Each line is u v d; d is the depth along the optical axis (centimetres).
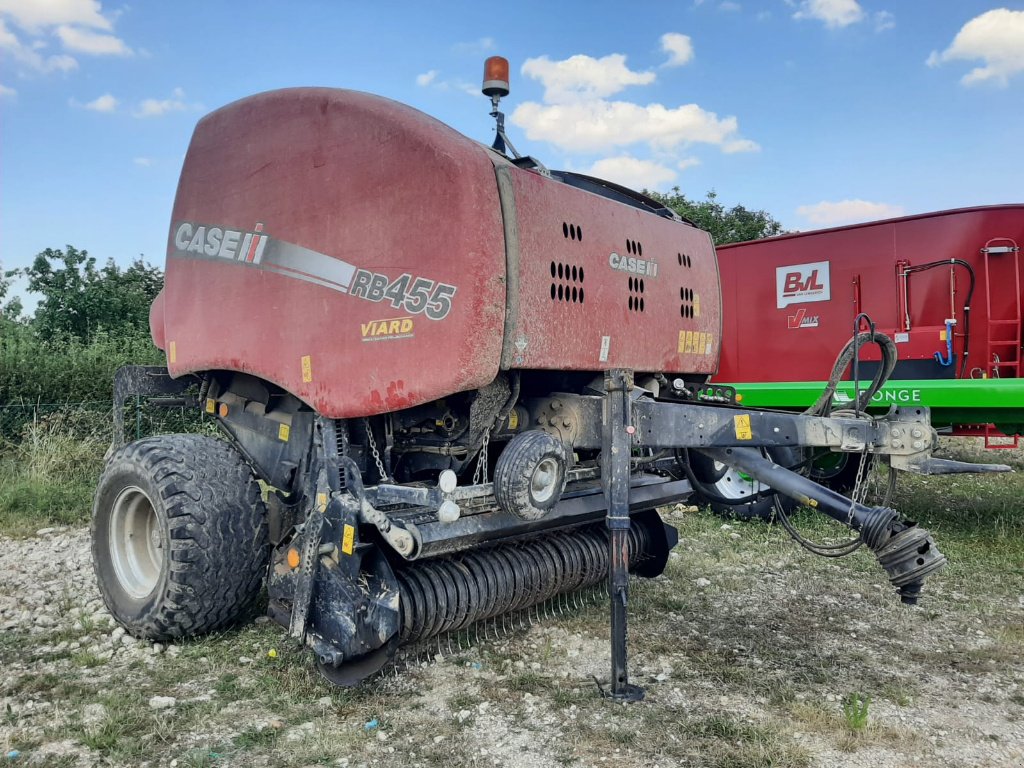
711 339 498
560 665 395
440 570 379
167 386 547
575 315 378
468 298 331
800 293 848
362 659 343
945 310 748
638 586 529
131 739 314
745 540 671
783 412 368
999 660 414
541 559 425
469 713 340
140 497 444
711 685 376
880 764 304
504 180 346
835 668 401
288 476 423
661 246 451
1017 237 720
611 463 356
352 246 367
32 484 825
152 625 408
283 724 330
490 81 423
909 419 354
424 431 396
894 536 336
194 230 452
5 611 477
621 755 307
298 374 388
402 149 351
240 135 425
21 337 1144
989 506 800
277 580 387
